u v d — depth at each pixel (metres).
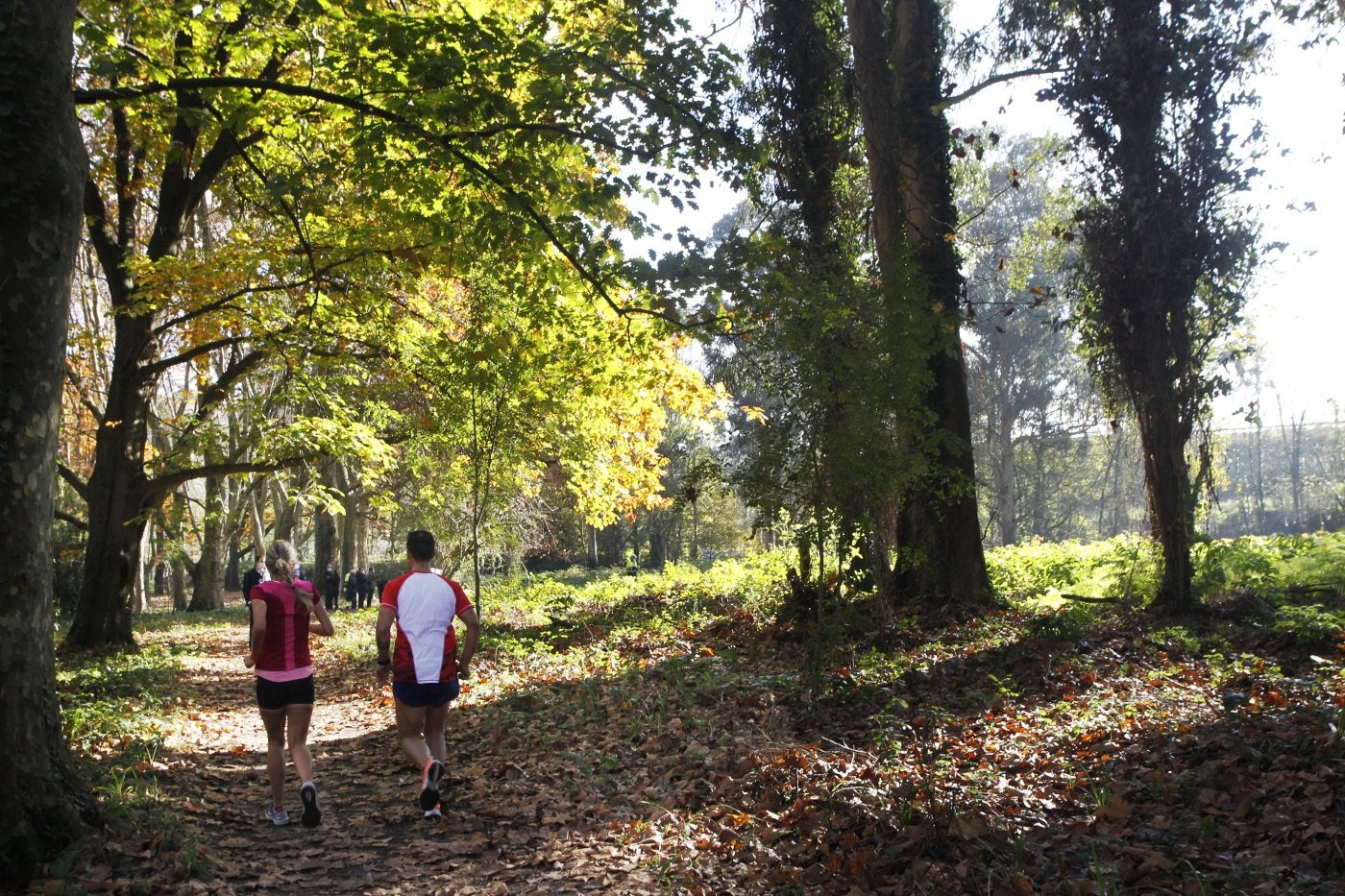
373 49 8.41
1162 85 12.08
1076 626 10.54
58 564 32.56
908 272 9.34
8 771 4.99
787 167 14.09
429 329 16.50
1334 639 8.94
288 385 18.56
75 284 24.66
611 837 5.83
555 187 9.19
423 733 7.02
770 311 8.91
